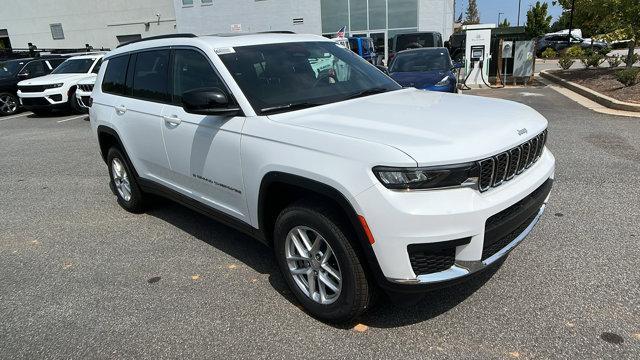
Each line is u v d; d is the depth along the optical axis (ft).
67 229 16.65
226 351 9.61
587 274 11.57
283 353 9.45
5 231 16.87
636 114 30.81
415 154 8.37
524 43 50.11
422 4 83.51
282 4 91.86
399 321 10.23
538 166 10.98
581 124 28.60
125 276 12.92
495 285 11.32
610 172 19.11
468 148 8.66
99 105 17.30
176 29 110.63
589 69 56.65
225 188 11.98
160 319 10.82
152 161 14.96
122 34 116.06
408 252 8.57
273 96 11.65
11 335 10.57
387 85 14.01
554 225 14.39
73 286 12.57
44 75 50.65
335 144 9.17
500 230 9.22
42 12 120.57
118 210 18.28
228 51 12.48
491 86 51.42
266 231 11.33
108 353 9.78
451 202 8.46
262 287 11.94
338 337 9.84
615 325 9.64
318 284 10.28
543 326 9.75
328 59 13.83
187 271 12.99
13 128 41.09
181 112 13.06
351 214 8.85
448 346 9.34
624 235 13.52
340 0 87.61
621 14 47.80
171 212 17.65
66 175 24.02
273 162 10.10
